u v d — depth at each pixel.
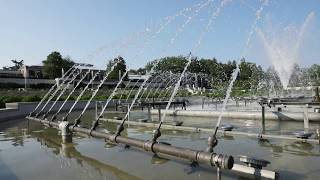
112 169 3.76
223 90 28.20
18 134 7.16
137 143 4.01
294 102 7.59
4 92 27.77
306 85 18.97
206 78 41.75
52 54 52.34
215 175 3.31
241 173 3.27
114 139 4.56
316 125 6.64
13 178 3.60
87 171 3.73
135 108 13.91
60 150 5.06
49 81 51.47
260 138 5.29
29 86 48.91
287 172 3.33
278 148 4.54
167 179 3.27
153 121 8.51
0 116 10.81
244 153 4.30
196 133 6.28
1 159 4.58
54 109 15.05
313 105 7.17
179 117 9.66
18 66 69.19
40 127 8.44
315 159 3.83
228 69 59.66
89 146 5.27
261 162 3.20
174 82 25.36
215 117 9.02
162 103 11.45
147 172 3.56
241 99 16.67
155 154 4.42
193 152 3.12
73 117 11.59
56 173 3.71
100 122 9.15
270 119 7.76
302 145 4.67
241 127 6.76
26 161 4.39
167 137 5.90
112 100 18.64
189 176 3.32
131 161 4.09
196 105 16.58
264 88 20.27
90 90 30.78
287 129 6.21
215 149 4.60
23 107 12.88
